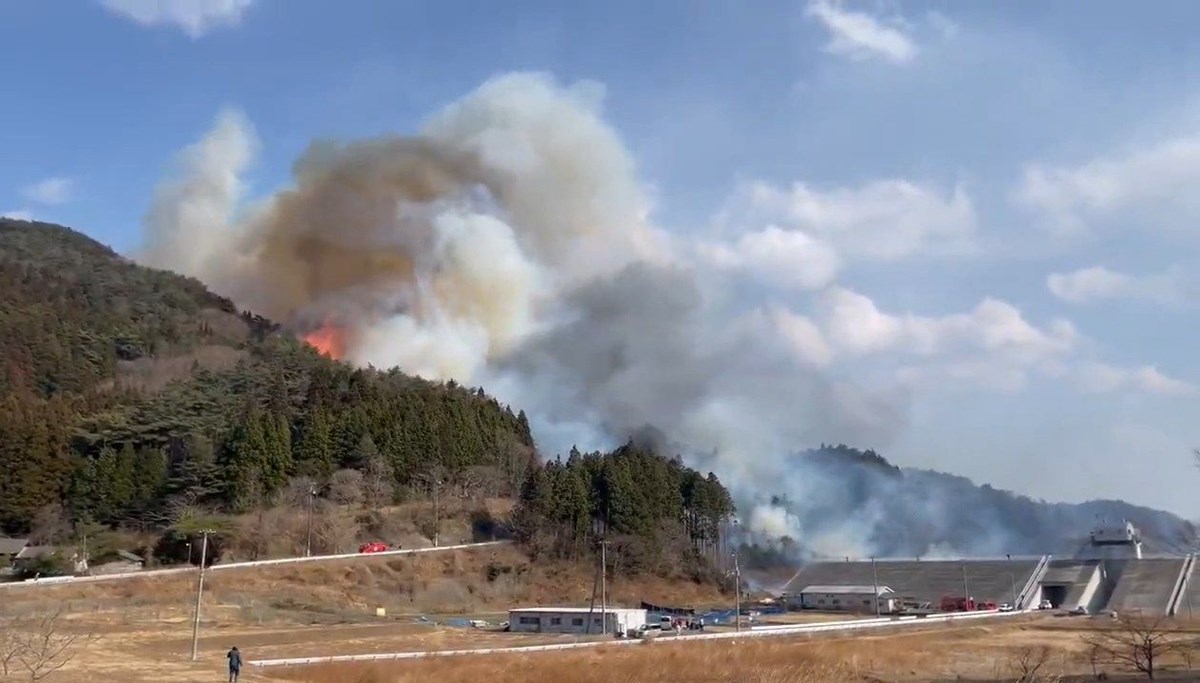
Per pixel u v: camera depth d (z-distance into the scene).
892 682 54.88
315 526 127.31
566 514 138.00
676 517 151.62
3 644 36.28
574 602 119.50
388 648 67.75
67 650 52.25
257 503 130.75
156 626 74.88
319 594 104.56
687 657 64.38
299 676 52.47
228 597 96.69
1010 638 80.62
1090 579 129.88
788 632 84.06
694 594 134.25
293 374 180.12
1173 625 90.69
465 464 154.62
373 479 141.62
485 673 55.88
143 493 128.75
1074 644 74.75
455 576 119.88
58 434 131.75
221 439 142.38
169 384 174.88
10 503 122.62
